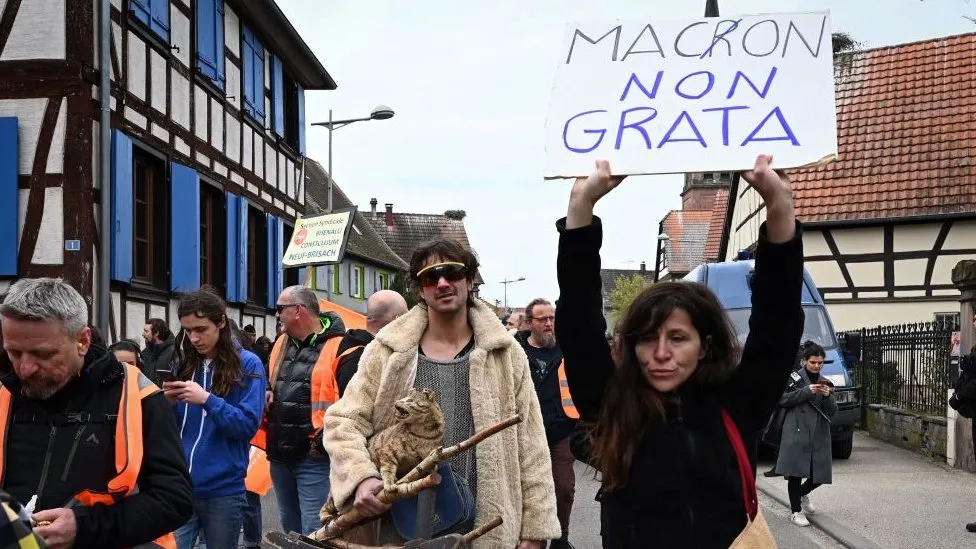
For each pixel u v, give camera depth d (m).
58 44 11.45
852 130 21.17
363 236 42.03
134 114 12.67
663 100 2.58
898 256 19.89
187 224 14.20
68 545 2.66
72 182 11.34
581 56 2.62
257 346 11.91
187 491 2.91
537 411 3.40
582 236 2.55
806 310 13.02
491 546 3.12
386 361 3.35
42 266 11.29
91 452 2.79
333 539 3.04
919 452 12.12
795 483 8.09
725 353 2.57
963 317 10.09
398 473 3.06
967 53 21.17
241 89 17.55
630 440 2.48
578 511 8.53
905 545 7.02
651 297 2.54
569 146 2.59
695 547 2.41
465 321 3.43
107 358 2.89
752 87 2.56
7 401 2.84
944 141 20.19
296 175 21.84
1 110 11.47
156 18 13.42
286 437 5.31
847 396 11.52
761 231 2.53
